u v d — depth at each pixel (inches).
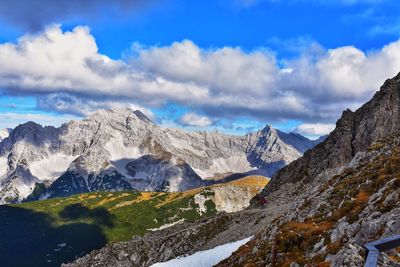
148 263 6530.5
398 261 976.9
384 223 1487.5
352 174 2741.1
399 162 2199.8
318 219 2208.4
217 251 4909.0
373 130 6077.8
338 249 1600.6
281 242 2044.8
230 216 6633.9
